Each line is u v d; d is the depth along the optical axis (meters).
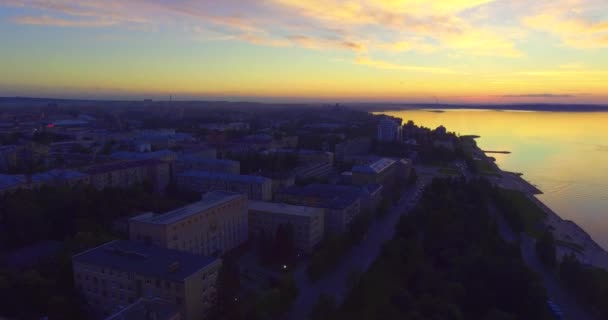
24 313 143.62
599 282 192.12
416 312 153.50
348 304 166.00
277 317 154.62
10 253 185.75
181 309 140.38
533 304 169.38
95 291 155.50
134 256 156.62
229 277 149.62
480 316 172.62
